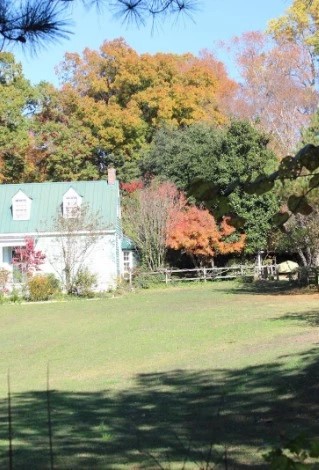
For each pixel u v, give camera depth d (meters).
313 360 13.36
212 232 40.41
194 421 9.74
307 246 33.31
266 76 51.59
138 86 53.66
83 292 34.50
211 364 14.57
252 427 9.12
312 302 26.33
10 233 36.69
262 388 11.62
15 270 34.91
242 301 28.28
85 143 51.50
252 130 41.00
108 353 17.27
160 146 47.31
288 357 14.12
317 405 9.96
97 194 38.91
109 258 36.28
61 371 15.31
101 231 35.81
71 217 35.53
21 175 49.62
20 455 8.09
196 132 46.16
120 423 9.89
